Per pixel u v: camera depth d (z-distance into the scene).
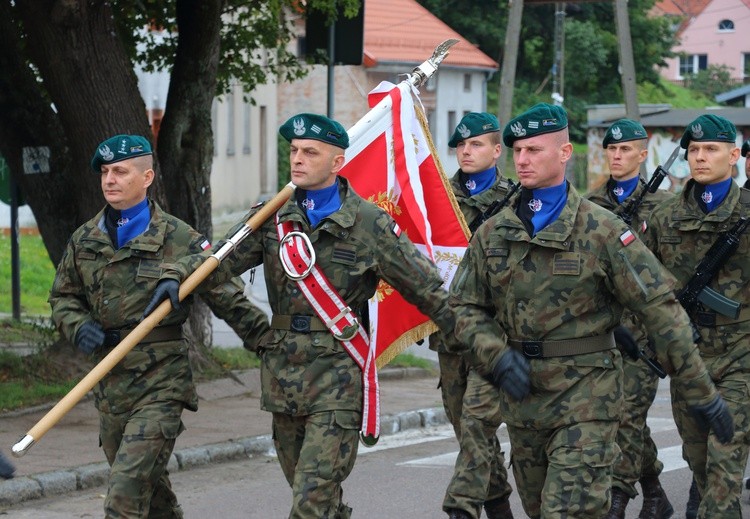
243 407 17.31
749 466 14.38
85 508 12.38
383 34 68.56
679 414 10.57
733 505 10.16
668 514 12.20
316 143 8.66
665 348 8.12
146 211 9.48
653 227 10.97
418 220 10.59
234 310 9.32
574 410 8.20
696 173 10.66
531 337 8.30
